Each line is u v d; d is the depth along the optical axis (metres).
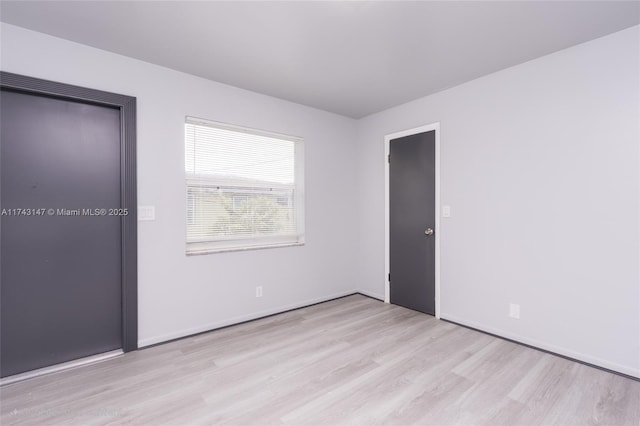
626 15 1.91
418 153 3.37
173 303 2.66
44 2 1.77
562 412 1.71
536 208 2.49
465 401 1.81
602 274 2.18
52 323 2.21
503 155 2.68
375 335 2.76
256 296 3.17
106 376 2.08
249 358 2.33
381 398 1.84
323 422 1.64
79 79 2.23
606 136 2.15
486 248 2.80
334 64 2.56
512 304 2.64
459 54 2.40
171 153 2.64
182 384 1.99
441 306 3.17
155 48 2.30
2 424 1.62
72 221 2.28
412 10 1.85
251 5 1.80
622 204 2.10
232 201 3.09
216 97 2.89
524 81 2.55
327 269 3.82
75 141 2.29
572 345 2.31
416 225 3.40
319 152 3.72
